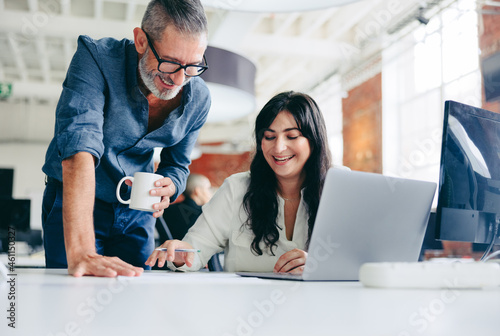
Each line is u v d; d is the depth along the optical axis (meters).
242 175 1.72
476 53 6.31
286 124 1.62
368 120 9.16
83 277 1.00
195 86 1.69
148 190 1.32
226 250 1.70
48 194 1.62
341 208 1.02
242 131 13.33
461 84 6.83
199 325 0.44
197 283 0.88
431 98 7.82
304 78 11.46
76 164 1.25
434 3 6.09
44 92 11.43
